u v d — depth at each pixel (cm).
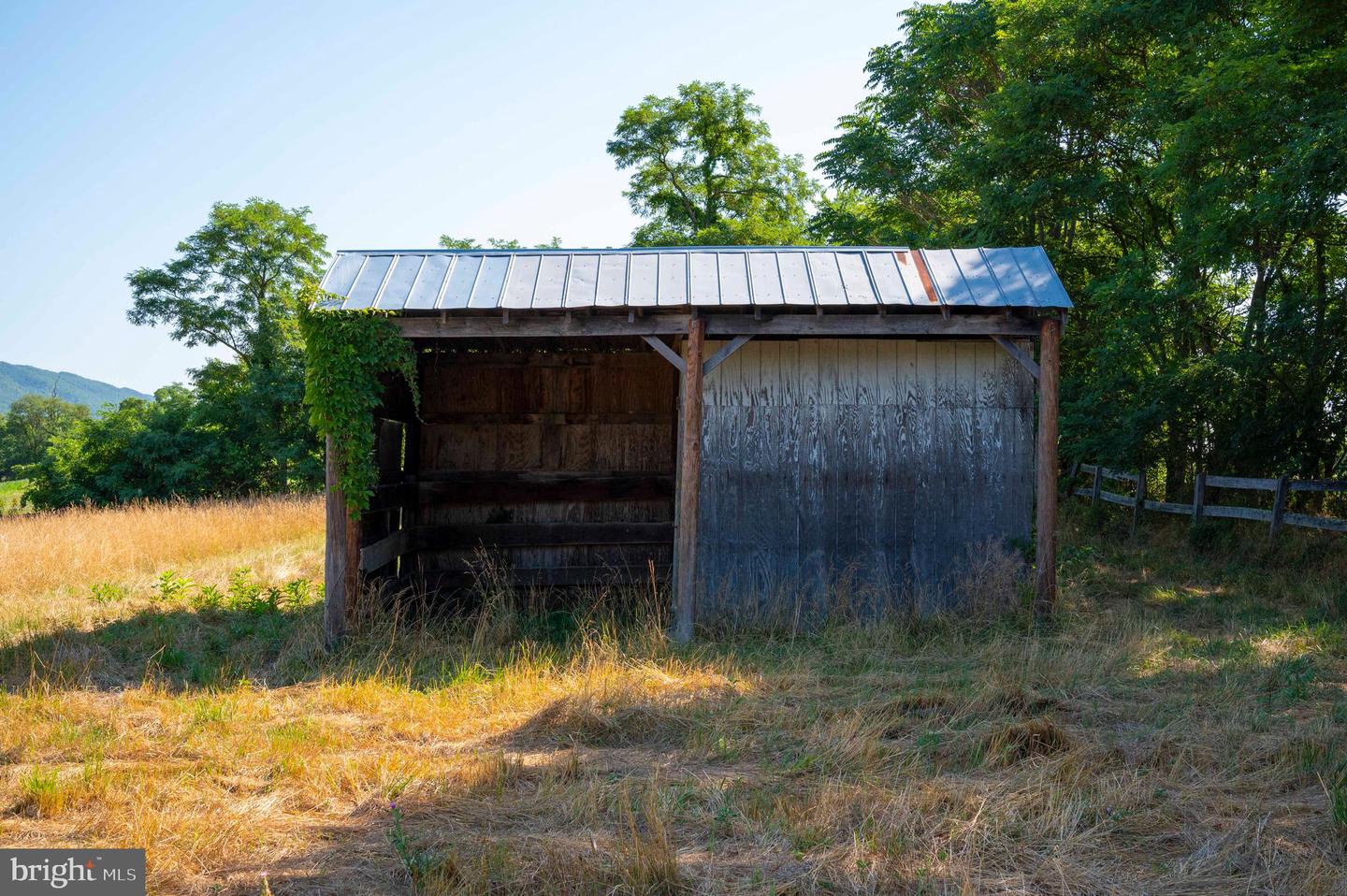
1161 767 534
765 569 989
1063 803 470
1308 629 890
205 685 765
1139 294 1591
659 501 1207
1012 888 394
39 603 1100
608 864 411
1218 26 1625
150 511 2114
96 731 621
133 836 441
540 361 1202
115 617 1016
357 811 489
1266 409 1433
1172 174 1504
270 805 491
